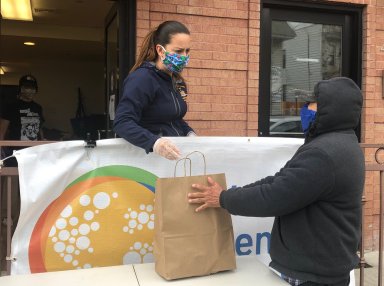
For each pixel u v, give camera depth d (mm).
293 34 4926
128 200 2447
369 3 4879
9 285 1998
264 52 4812
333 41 5066
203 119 4512
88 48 8445
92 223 2402
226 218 2160
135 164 2453
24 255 2318
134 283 2020
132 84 2363
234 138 2607
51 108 10445
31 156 2295
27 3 5715
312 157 1865
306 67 5008
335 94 1949
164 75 2498
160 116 2490
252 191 1951
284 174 1909
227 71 4559
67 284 2008
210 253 2092
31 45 8117
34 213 2322
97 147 2400
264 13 4785
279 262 2057
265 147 2666
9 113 5430
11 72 10781
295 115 5004
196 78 4469
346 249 1979
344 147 1922
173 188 2059
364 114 4926
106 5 5773
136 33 4254
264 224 2697
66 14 6355
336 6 4875
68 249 2375
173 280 2045
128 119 2293
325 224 1929
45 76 10391
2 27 7070
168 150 2158
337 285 1994
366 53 4902
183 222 2059
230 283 2025
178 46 2412
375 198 4930
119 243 2439
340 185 1902
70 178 2369
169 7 4328
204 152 2557
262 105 4836
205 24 4457
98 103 10625
